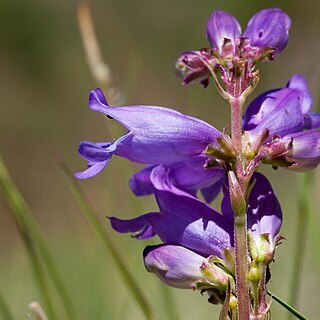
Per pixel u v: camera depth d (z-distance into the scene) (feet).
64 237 2.17
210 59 1.11
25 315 1.83
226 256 1.10
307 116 1.13
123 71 3.46
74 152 3.29
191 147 1.08
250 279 1.09
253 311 1.09
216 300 1.11
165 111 1.09
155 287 1.53
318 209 1.56
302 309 1.73
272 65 3.18
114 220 1.12
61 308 1.50
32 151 3.46
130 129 1.08
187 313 1.67
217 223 1.11
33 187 3.13
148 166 1.13
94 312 1.47
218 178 1.12
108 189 1.70
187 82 1.12
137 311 1.52
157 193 1.11
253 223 1.11
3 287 2.00
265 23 1.12
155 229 1.12
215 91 2.50
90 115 3.49
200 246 1.11
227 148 1.08
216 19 1.12
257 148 1.09
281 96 1.11
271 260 1.09
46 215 2.89
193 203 1.11
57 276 1.32
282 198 2.16
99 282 1.48
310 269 1.75
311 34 3.51
